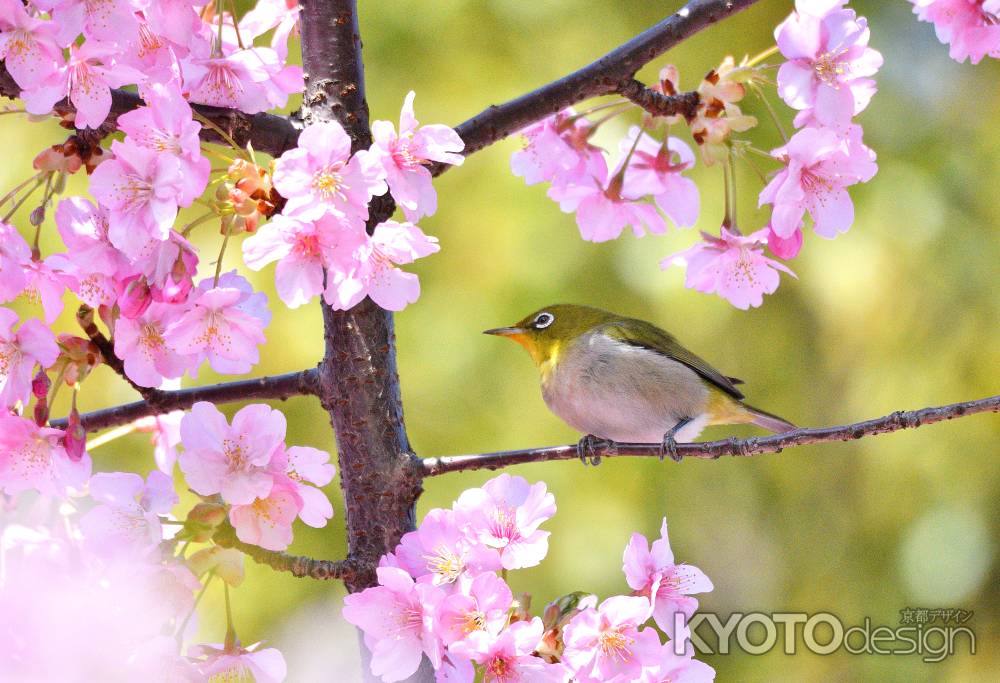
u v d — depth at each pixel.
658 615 3.38
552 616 3.38
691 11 3.46
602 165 3.54
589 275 4.98
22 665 3.35
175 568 3.36
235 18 3.42
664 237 4.98
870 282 5.24
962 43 3.45
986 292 5.22
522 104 3.46
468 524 3.36
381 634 3.35
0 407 3.38
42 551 3.39
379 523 3.42
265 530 3.36
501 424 4.88
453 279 4.95
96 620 3.35
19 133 4.87
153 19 3.38
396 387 3.44
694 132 3.45
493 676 3.34
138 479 3.38
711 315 5.17
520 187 4.94
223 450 3.35
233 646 3.37
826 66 3.40
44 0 3.37
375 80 5.11
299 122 3.44
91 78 3.38
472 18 5.18
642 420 3.68
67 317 4.48
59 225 3.38
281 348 4.69
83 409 4.64
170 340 3.38
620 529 5.07
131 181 3.36
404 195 3.38
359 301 3.39
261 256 3.36
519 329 3.74
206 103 3.43
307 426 4.86
